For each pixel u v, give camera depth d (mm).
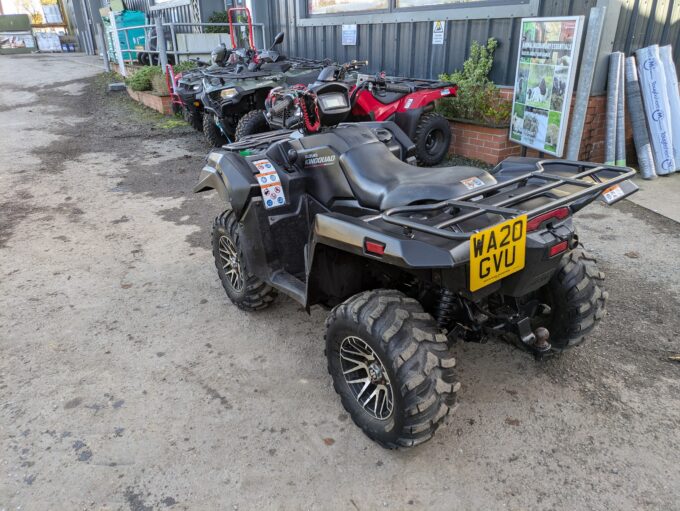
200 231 5395
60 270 4609
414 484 2383
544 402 2836
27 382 3164
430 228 2029
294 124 3443
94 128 10469
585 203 2562
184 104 9125
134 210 6051
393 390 2307
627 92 6402
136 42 16406
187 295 4141
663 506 2223
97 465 2549
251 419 2814
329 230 2451
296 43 11133
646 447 2527
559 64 5598
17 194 6719
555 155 5883
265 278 3355
